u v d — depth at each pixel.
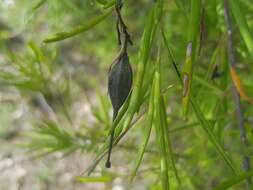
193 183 0.46
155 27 0.24
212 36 0.43
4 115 1.20
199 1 0.22
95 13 0.51
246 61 0.45
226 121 0.40
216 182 0.48
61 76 0.55
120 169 0.61
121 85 0.24
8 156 1.17
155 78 0.24
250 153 0.34
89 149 0.45
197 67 0.40
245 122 0.36
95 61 1.12
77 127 0.58
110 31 0.67
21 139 1.21
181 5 0.27
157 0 0.24
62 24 0.54
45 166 1.17
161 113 0.24
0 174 1.19
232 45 0.36
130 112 0.23
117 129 0.24
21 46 0.93
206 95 0.38
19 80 0.46
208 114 0.39
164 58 0.37
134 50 0.54
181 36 0.50
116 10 0.24
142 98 0.24
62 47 1.08
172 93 0.47
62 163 1.16
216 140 0.25
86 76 1.08
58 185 1.16
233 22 0.40
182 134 0.47
